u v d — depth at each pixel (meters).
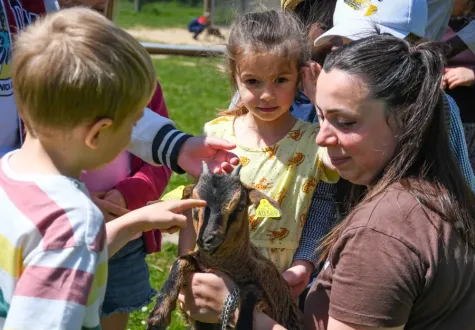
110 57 2.06
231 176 2.79
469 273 2.38
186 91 16.00
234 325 2.72
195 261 2.88
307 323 2.81
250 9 4.77
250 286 2.75
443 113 2.51
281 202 3.32
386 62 2.44
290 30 3.40
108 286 3.53
